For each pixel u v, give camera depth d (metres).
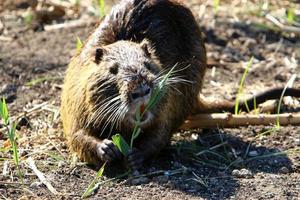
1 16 15.41
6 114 8.86
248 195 8.58
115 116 8.90
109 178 8.99
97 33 10.16
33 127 10.59
